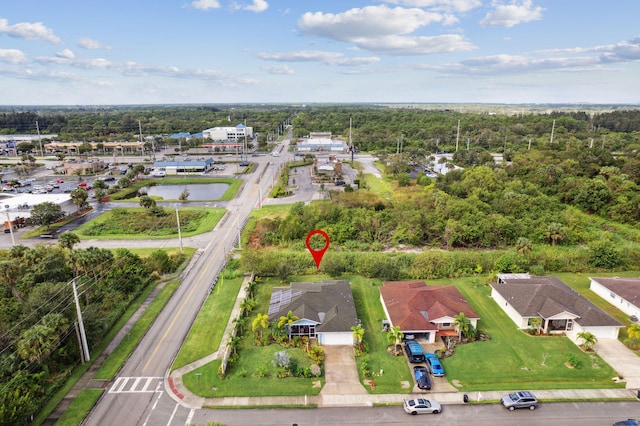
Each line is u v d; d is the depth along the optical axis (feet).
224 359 127.95
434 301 155.63
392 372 128.26
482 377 125.80
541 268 198.59
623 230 270.05
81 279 174.19
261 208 318.45
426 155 545.85
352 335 142.31
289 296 165.27
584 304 152.56
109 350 139.95
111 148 630.74
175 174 463.42
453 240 236.43
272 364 131.34
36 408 109.50
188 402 115.55
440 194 300.40
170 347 141.69
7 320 140.56
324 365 131.75
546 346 141.59
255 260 198.70
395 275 194.80
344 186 385.91
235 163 524.11
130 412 111.55
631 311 161.68
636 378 124.98
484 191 312.71
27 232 267.39
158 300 175.52
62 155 586.45
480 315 162.09
